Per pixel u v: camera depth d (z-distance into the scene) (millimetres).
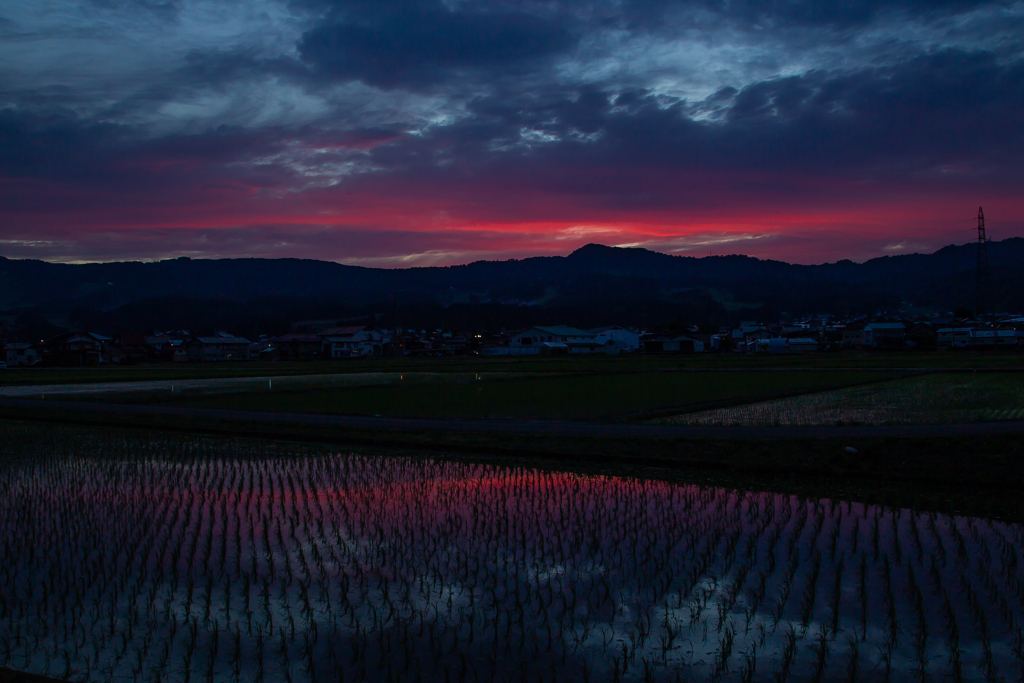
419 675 7180
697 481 16484
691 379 50281
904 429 21047
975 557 10609
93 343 112250
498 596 9211
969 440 17891
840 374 55000
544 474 17406
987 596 9078
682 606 8875
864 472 16859
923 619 8414
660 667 7348
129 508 13898
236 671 7309
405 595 9211
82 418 29906
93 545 11422
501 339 139250
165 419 28953
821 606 8836
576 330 137875
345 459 19797
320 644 7871
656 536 11789
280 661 7504
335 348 131000
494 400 34812
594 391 39875
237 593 9336
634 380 49656
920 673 7203
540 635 8086
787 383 45281
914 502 14227
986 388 39000
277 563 10484
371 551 11023
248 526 12492
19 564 10531
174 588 9516
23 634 8203
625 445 20219
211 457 20203
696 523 12609
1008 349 109500
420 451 21328
